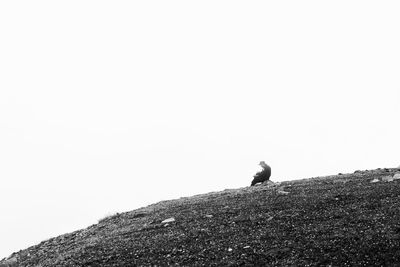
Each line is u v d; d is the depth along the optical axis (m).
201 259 17.33
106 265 18.38
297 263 15.59
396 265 14.51
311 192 26.50
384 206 20.19
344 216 19.70
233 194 31.70
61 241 26.47
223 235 19.91
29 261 22.59
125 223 27.27
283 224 20.03
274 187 31.91
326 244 16.62
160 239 20.91
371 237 16.55
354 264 14.95
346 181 29.09
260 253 16.86
